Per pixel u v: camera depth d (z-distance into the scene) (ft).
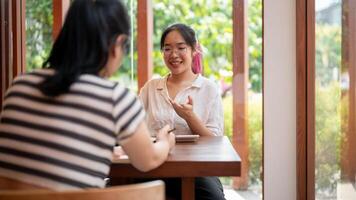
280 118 8.98
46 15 9.71
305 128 8.75
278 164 9.00
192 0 12.15
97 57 3.62
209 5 11.96
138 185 3.12
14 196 2.86
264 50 8.96
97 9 3.64
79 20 3.60
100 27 3.61
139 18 10.36
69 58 3.58
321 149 8.30
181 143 5.76
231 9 9.92
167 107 7.41
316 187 8.52
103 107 3.48
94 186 3.46
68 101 3.45
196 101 7.42
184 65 7.54
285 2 8.90
